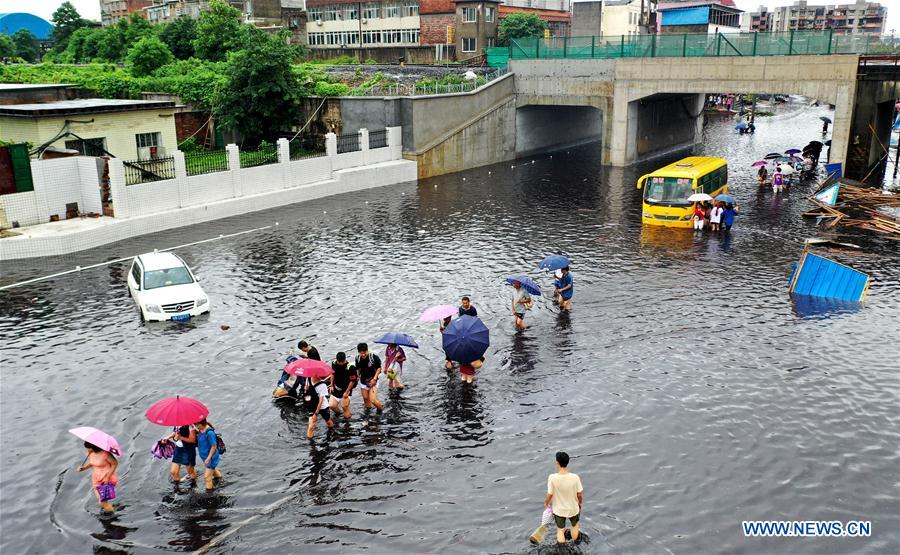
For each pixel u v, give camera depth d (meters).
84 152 33.09
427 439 14.82
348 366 15.42
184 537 11.86
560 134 59.88
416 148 44.53
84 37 73.25
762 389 16.83
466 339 16.50
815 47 40.31
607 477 13.44
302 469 13.77
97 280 24.77
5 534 11.94
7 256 27.05
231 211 34.41
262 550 11.56
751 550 11.46
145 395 16.64
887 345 19.16
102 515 12.41
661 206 32.09
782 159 45.78
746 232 31.14
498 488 13.12
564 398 16.48
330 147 40.03
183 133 46.16
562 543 11.52
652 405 16.11
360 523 12.20
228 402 16.33
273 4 81.12
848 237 30.06
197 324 20.89
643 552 11.40
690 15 72.31
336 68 58.19
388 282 24.52
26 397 16.56
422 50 71.94
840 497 12.84
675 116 57.28
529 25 73.25
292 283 24.44
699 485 13.19
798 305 22.22
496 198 38.94
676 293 23.38
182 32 62.03
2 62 69.50
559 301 22.31
